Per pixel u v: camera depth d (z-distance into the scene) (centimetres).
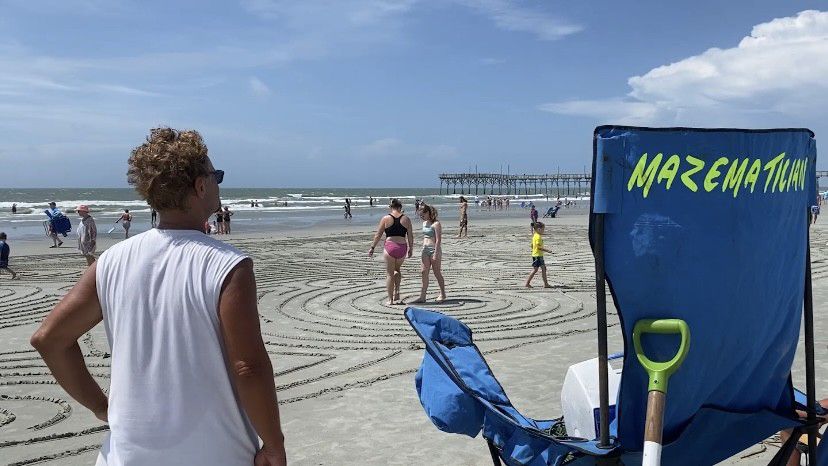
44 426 552
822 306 989
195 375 212
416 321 358
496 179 13775
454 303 1113
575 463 279
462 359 345
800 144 284
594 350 767
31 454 493
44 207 5812
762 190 267
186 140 226
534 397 602
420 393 345
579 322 935
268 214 5116
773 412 295
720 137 251
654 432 234
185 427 212
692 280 252
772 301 277
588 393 318
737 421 285
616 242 246
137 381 214
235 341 211
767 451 476
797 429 303
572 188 17100
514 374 674
